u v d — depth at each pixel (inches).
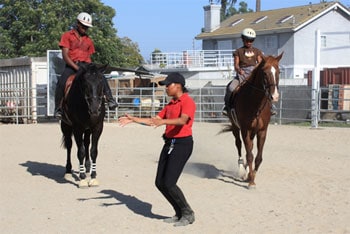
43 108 1026.7
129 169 459.2
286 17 1733.5
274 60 353.4
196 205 323.9
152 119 265.4
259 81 358.6
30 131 789.2
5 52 1766.7
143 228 279.0
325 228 275.9
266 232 269.6
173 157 272.2
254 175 374.3
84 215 307.0
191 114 269.4
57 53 928.9
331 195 349.7
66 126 417.1
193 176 424.8
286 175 421.7
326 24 1674.5
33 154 559.2
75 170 463.8
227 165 479.5
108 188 380.8
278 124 921.5
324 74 1141.1
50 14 1675.7
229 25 1908.2
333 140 657.6
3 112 1053.2
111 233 271.3
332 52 1681.8
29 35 1723.7
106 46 1658.5
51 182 408.8
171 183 272.8
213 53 1788.9
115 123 933.2
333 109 954.1
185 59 1643.7
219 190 369.1
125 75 1161.4
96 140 384.5
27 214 311.7
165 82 273.7
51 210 319.9
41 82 1014.4
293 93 954.7
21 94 1016.2
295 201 334.6
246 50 412.8
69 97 378.6
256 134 382.3
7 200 347.6
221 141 655.1
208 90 1031.0
